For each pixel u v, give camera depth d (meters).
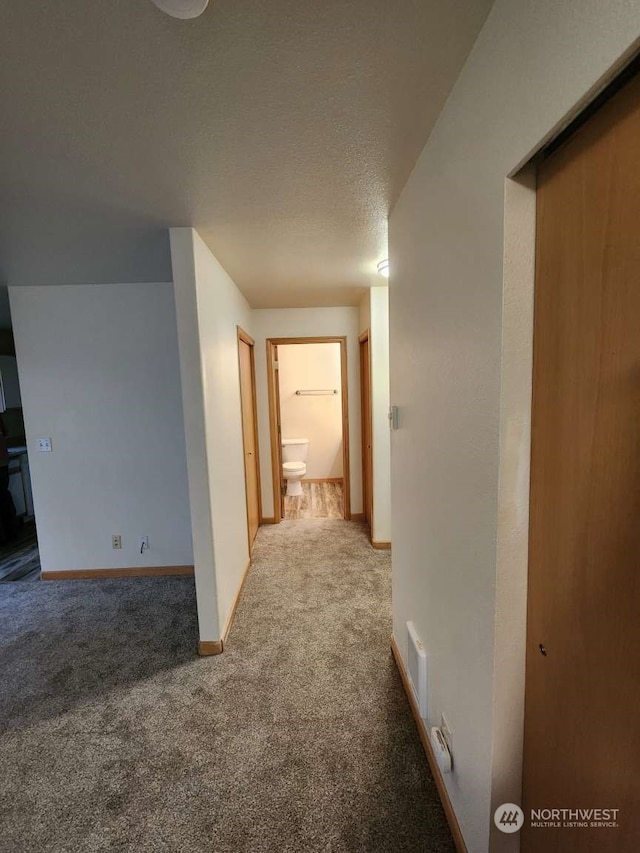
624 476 0.61
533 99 0.69
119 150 1.25
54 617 2.52
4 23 0.81
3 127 1.12
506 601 0.89
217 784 1.39
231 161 1.33
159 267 2.51
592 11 0.55
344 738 1.56
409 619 1.70
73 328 2.95
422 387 1.39
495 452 0.87
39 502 3.05
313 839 1.21
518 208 0.79
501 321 0.81
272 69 0.94
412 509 1.59
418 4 0.79
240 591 2.70
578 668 0.73
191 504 2.05
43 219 1.74
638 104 0.54
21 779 1.43
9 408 4.62
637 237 0.56
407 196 1.48
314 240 2.05
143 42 0.86
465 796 1.10
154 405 3.02
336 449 5.93
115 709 1.74
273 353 3.99
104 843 1.22
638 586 0.60
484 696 0.96
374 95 1.04
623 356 0.60
